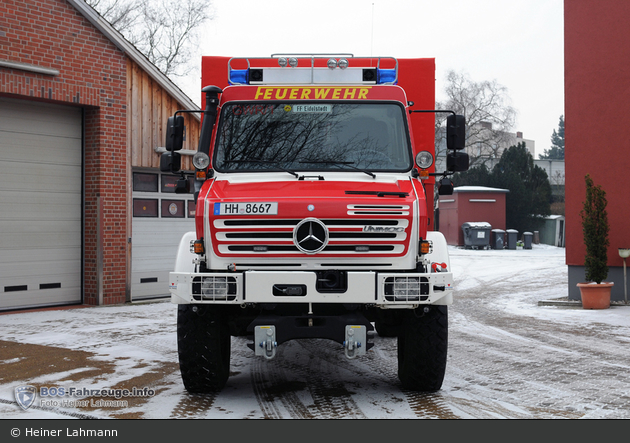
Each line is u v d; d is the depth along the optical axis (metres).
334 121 6.20
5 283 11.81
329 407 5.49
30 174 12.22
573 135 13.96
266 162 6.06
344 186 5.61
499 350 8.42
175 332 9.64
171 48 32.62
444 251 5.67
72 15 12.39
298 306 5.43
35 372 6.85
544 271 23.59
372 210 5.33
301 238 5.30
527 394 5.98
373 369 7.27
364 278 5.22
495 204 39.06
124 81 13.38
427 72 7.54
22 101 12.07
